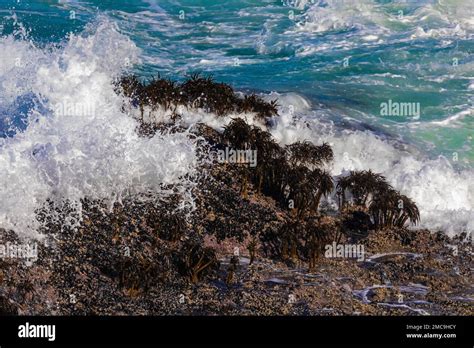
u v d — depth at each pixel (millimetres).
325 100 26719
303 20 35281
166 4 37219
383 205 19484
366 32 33688
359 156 22609
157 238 18016
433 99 27500
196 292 16484
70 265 16859
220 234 18422
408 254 18750
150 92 22719
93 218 18359
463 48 32000
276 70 29656
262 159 20438
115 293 16234
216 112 22953
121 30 33000
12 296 15773
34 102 22469
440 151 23984
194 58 30656
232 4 37375
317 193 19828
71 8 35344
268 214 19203
